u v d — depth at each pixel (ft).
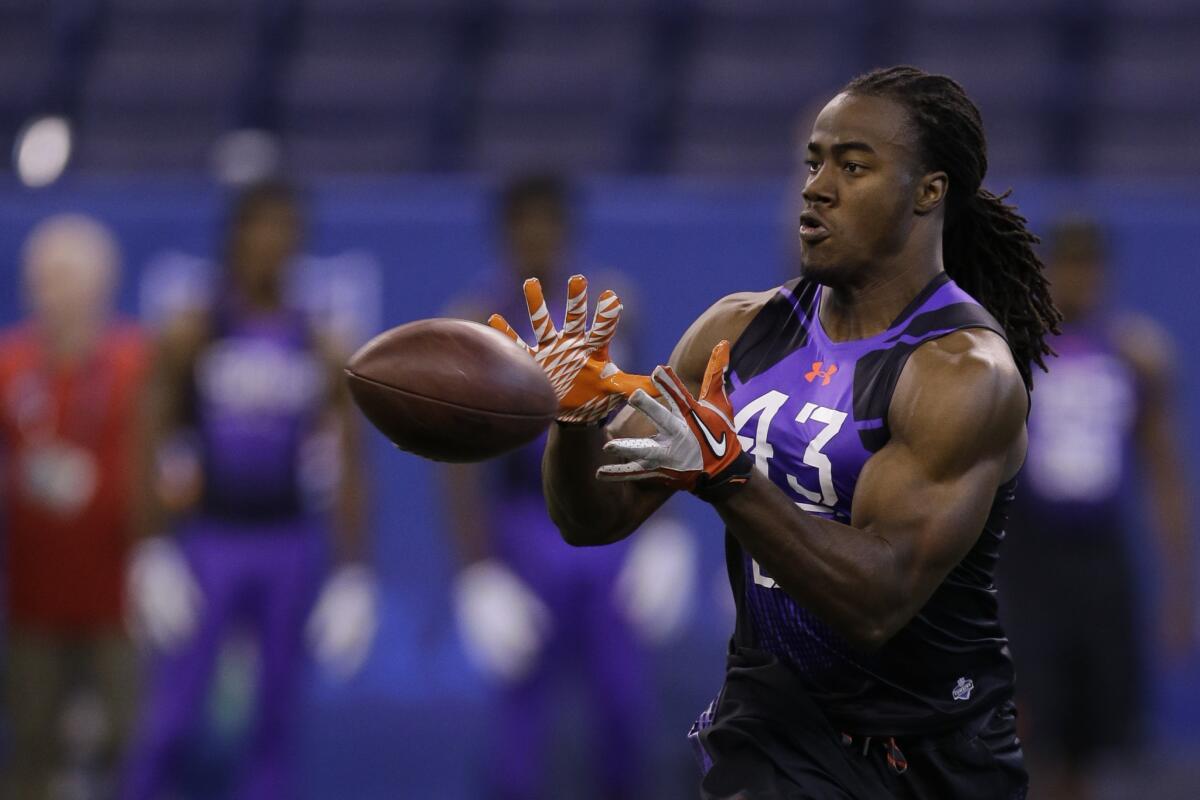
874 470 30.01
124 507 70.33
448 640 78.18
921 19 109.91
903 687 32.14
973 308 31.37
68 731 71.46
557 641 70.69
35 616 70.33
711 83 107.96
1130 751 70.59
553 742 78.48
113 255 81.30
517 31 112.27
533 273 70.23
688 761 75.31
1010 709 33.91
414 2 113.19
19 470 70.13
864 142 30.83
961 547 29.53
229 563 69.72
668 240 80.07
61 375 70.08
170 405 70.33
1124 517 70.64
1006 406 29.89
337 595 72.33
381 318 80.64
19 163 103.60
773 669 32.58
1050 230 71.67
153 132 107.14
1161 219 79.30
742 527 28.48
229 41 111.75
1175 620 73.36
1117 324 71.92
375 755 77.30
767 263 79.77
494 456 29.25
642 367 73.56
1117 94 105.29
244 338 70.18
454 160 105.60
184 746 69.51
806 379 32.04
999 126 104.27
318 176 104.99
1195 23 108.17
